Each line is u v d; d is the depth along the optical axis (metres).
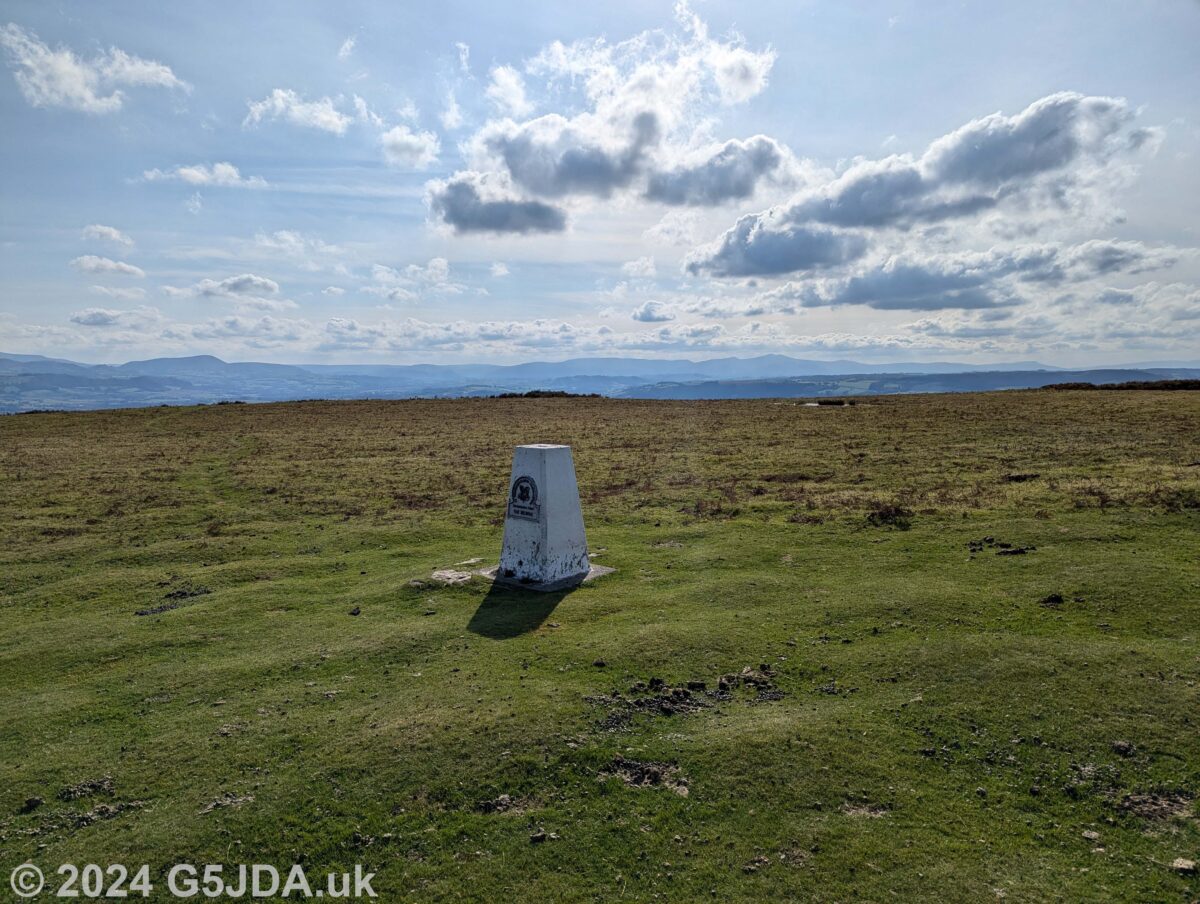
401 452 40.94
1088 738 9.18
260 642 14.17
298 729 10.41
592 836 7.92
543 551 16.58
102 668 13.34
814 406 59.53
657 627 13.41
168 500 28.94
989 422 41.88
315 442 45.72
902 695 10.58
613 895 7.11
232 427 54.12
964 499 22.00
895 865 7.33
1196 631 11.76
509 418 58.00
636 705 10.65
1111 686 10.20
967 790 8.53
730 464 32.78
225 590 17.77
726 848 7.66
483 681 11.62
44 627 15.54
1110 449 29.64
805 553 18.09
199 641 14.36
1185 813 7.89
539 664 12.23
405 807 8.52
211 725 10.75
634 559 18.61
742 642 12.71
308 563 19.77
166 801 8.91
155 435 50.06
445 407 67.88
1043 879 7.11
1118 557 15.30
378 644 13.45
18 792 9.20
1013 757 9.03
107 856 7.96
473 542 21.41
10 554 21.42
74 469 36.56
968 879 7.11
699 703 10.76
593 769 9.05
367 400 77.19
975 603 13.67
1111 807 8.09
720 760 9.07
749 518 22.17
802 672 11.62
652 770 8.96
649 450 38.38
